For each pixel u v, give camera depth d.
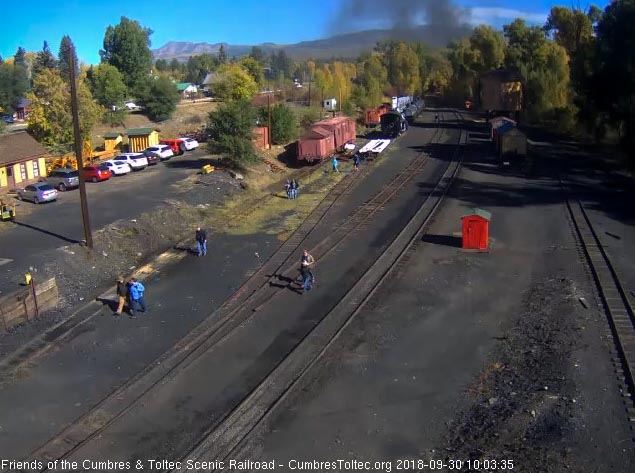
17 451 13.88
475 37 108.81
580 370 16.27
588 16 101.31
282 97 95.19
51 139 55.00
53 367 18.03
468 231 28.00
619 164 50.72
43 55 111.38
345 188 42.81
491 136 63.75
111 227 31.23
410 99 106.19
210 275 26.09
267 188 44.12
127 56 98.81
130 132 62.53
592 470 12.06
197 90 139.50
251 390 16.41
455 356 17.94
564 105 81.50
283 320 21.02
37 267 25.27
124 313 22.14
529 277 24.45
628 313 19.95
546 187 42.06
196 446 13.80
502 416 14.36
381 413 14.98
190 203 38.00
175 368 17.69
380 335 19.47
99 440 14.21
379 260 26.86
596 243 28.55
